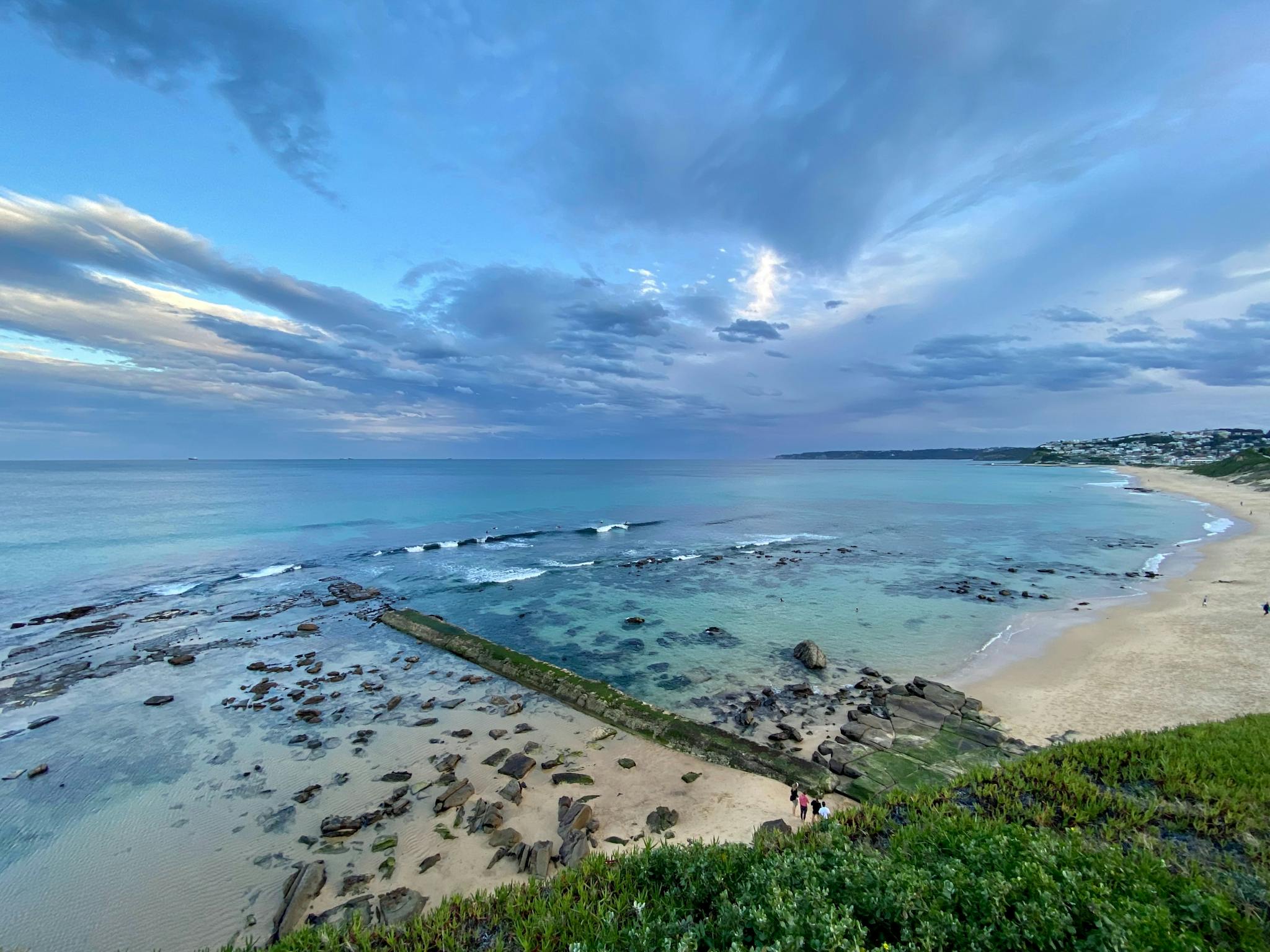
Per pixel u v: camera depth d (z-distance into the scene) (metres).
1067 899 6.55
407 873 12.83
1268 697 20.36
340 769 17.08
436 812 14.96
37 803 15.38
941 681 23.42
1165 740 12.77
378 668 25.22
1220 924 6.44
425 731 19.41
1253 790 10.09
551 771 17.08
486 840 13.89
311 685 23.16
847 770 16.58
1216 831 9.09
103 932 11.48
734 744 18.12
